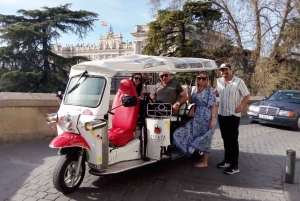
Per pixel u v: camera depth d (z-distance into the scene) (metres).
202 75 5.45
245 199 4.39
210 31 26.53
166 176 5.20
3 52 37.56
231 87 5.34
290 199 4.44
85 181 4.77
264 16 24.39
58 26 41.94
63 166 4.09
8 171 5.09
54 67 40.78
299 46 24.41
